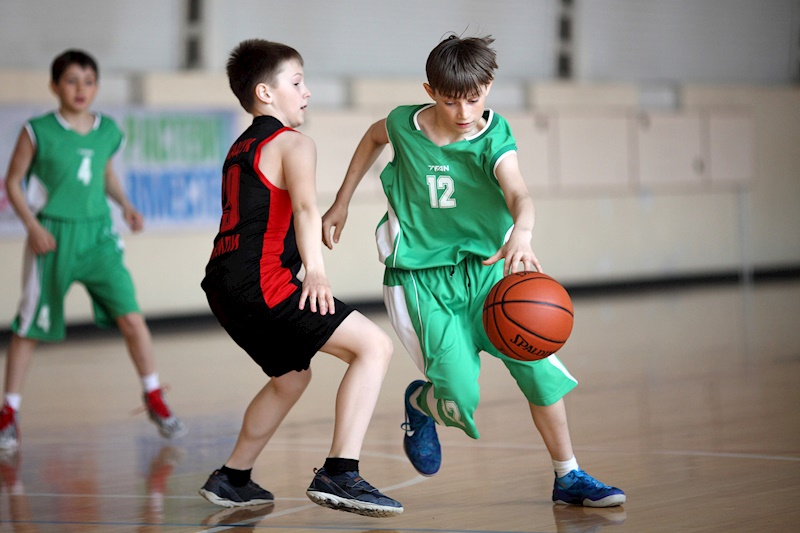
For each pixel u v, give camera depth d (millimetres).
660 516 5379
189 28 20125
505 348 5309
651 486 6125
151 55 19906
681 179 24031
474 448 7684
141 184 18500
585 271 23672
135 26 19625
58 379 12930
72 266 8992
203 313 19906
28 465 7777
